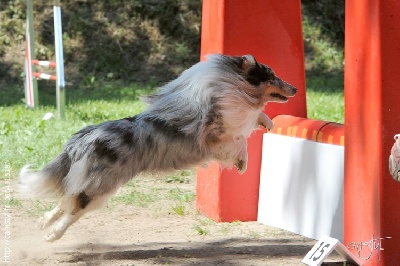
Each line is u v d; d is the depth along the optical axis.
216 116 8.35
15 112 19.47
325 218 9.09
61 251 8.66
